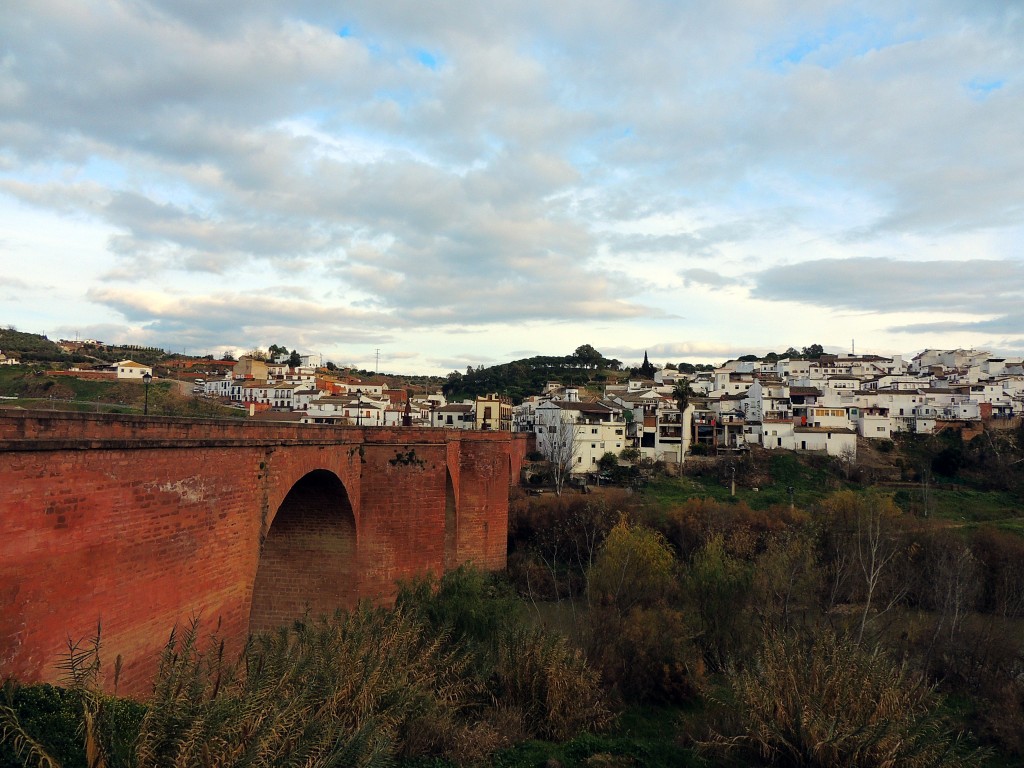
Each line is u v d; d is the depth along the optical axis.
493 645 22.92
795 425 84.88
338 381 139.12
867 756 16.47
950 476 75.00
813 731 17.03
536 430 91.50
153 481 15.00
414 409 100.88
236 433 18.72
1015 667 27.97
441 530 30.69
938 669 27.94
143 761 10.12
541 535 51.78
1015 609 37.06
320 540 28.69
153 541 15.00
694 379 130.88
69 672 12.34
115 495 13.76
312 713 13.84
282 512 28.05
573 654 22.64
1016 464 73.44
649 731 21.84
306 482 26.31
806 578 30.73
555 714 19.83
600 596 31.83
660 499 65.44
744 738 18.44
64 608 12.38
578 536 50.28
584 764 17.52
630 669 25.62
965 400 91.50
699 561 33.28
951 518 60.56
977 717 24.02
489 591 27.69
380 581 28.94
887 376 111.56
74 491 12.63
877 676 18.48
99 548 13.30
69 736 10.23
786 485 72.94
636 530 43.03
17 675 11.31
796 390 99.69
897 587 38.03
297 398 101.19
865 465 76.12
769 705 18.06
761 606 28.72
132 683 14.27
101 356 132.00
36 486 11.73
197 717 10.66
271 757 11.52
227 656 18.20
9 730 9.76
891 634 30.67
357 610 20.38
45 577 11.95
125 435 14.08
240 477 18.88
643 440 84.25
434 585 26.17
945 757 16.86
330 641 17.20
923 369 124.44
